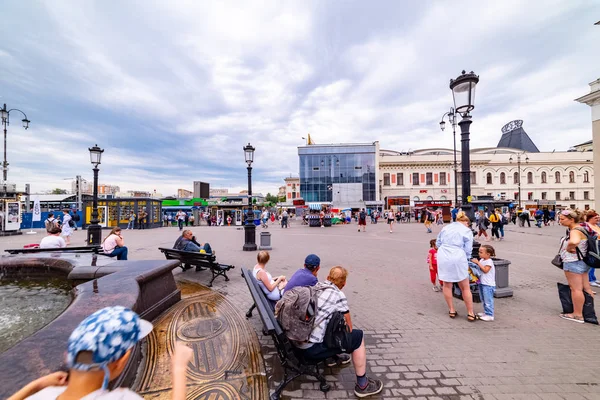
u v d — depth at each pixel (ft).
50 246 22.86
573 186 149.38
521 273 23.30
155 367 9.75
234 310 15.21
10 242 46.32
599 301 16.62
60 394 3.55
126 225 81.56
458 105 17.95
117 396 3.53
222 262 28.58
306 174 159.94
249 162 37.09
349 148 157.79
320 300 8.70
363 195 155.63
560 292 14.47
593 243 13.26
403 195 155.12
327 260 29.81
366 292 18.74
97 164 37.65
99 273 14.88
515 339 11.91
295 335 8.21
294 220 132.26
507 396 8.32
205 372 9.51
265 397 8.33
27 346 6.65
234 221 106.32
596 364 9.92
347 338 8.14
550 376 9.27
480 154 157.58
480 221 49.37
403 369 9.80
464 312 15.14
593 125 55.88
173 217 109.81
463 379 9.18
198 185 147.74
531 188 150.41
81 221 84.64
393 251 35.88
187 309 15.33
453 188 151.84
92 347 3.31
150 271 14.16
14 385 5.16
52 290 15.37
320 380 8.73
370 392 8.42
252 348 11.15
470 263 14.96
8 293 14.89
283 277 15.23
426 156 156.25
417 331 12.84
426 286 20.12
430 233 61.05
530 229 67.21
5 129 69.15
